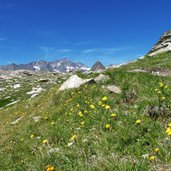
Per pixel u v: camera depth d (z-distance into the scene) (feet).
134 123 33.01
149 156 25.50
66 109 50.83
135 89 49.08
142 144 28.71
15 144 45.83
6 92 203.62
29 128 52.31
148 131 30.71
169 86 46.70
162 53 121.80
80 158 28.40
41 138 40.63
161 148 25.67
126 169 23.13
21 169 32.37
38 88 195.11
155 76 58.18
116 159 24.98
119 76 58.95
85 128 37.01
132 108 39.70
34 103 85.71
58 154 30.68
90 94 52.85
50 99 68.44
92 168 24.70
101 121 36.04
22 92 191.21
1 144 51.72
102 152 28.40
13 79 283.38
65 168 27.27
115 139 30.17
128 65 107.55
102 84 59.41
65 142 35.37
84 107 46.75
